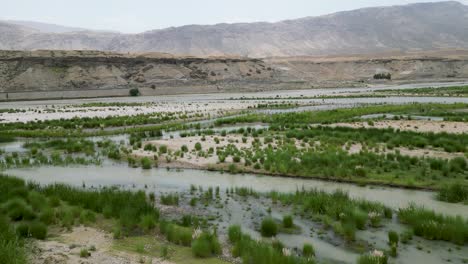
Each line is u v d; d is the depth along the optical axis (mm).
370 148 29344
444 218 15062
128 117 56281
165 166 26297
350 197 18766
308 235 14398
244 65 181625
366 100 86812
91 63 143625
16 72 126188
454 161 23531
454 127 40125
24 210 15609
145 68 154000
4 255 10664
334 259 12398
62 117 58625
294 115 52875
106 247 12977
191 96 127875
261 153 27969
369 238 14078
